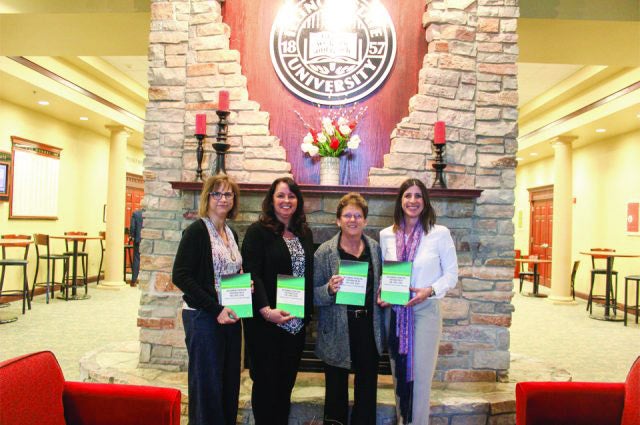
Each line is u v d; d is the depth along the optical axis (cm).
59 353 427
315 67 335
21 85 600
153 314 321
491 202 317
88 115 761
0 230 662
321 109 337
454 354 312
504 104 320
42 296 736
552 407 204
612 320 655
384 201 309
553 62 508
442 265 237
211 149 325
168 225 324
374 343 229
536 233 1126
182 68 328
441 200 310
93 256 919
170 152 328
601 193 832
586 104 712
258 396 227
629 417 195
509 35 320
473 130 319
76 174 855
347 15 336
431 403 271
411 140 318
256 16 339
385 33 334
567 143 801
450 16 319
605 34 432
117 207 823
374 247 237
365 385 227
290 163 334
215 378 219
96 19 428
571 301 790
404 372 231
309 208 309
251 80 338
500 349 313
